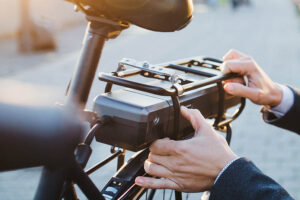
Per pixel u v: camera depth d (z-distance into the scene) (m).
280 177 4.08
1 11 15.31
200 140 0.89
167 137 0.92
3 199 3.25
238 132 5.36
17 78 8.33
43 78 8.45
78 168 0.58
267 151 4.76
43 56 11.49
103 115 0.86
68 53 12.17
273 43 15.28
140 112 0.82
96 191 0.62
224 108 1.23
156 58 11.47
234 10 36.75
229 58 1.34
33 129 0.33
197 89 1.06
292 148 4.87
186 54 12.41
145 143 0.85
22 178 3.61
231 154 0.90
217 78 1.06
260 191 0.83
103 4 0.79
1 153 0.32
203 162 0.88
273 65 10.66
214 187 0.87
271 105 1.36
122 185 0.94
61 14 19.52
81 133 0.38
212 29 20.78
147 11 0.79
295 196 3.68
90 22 0.85
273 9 39.44
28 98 0.34
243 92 1.20
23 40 12.26
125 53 11.98
